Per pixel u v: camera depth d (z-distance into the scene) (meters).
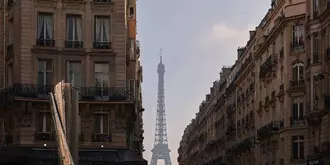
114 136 53.06
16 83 51.94
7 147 52.78
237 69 101.12
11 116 52.69
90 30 53.81
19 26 52.81
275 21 70.75
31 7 52.84
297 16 63.50
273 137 68.50
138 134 89.12
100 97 52.78
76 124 14.52
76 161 14.37
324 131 50.41
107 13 54.34
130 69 68.38
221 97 116.75
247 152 87.94
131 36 73.31
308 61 54.34
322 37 51.41
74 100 14.60
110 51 53.78
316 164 51.94
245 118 90.00
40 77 52.56
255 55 80.50
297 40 63.84
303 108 62.34
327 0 49.84
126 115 53.50
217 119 125.62
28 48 52.38
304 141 61.50
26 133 51.44
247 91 88.50
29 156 50.44
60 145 13.57
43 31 53.12
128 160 52.09
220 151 117.69
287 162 63.09
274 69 69.56
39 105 51.84
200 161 157.75
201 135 156.25
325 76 50.25
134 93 59.00
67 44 53.28
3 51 56.69
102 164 51.62
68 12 53.62
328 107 48.75
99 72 53.75
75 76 53.28
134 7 76.88
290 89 63.28
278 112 67.62
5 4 56.72
